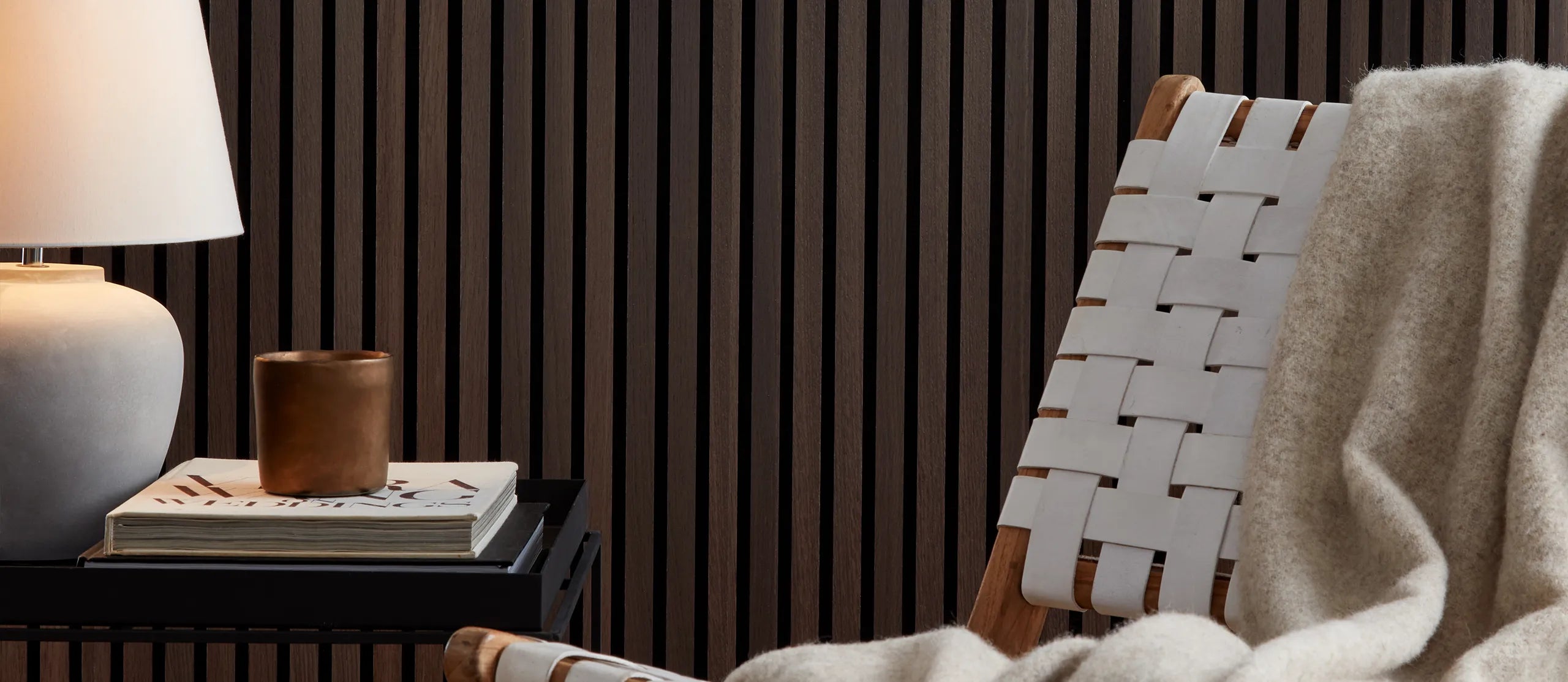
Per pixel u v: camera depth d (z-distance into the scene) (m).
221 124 0.99
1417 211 0.74
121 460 0.92
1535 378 0.64
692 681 0.49
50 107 0.87
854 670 0.51
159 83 0.91
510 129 1.45
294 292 1.47
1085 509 0.74
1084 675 0.45
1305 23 1.43
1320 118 0.80
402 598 0.81
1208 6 1.46
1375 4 1.45
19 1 0.87
